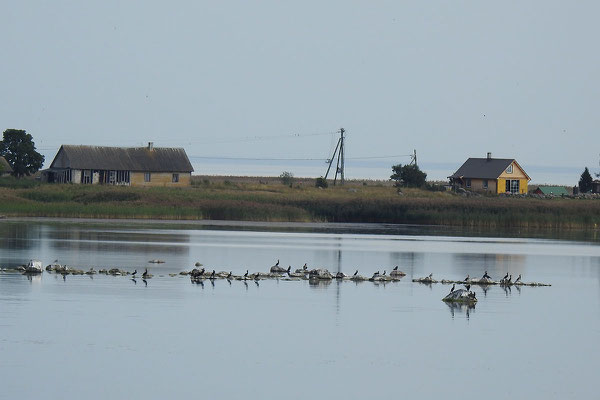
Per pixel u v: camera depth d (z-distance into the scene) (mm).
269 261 74562
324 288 59094
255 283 60656
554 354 41719
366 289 59219
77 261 69625
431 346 42562
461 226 126000
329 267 71562
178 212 124188
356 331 45281
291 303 52688
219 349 40812
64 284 56969
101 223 110312
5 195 126438
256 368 37938
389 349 41719
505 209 130375
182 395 34219
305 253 81562
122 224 110125
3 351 39250
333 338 43594
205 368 37719
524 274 70375
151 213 123188
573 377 37906
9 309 47875
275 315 48781
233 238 95562
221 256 77188
